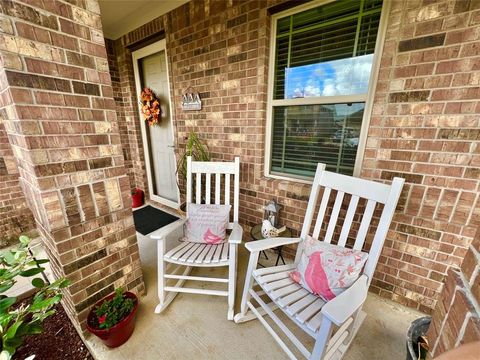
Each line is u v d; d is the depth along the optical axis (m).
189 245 1.55
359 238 1.19
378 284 1.55
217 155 2.21
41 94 0.96
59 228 1.09
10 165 2.12
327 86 1.60
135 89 3.00
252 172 2.01
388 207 1.07
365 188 1.18
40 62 0.94
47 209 1.04
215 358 1.17
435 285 1.35
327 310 0.81
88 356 1.18
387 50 1.24
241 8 1.71
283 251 2.00
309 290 1.13
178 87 2.33
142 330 1.31
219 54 1.92
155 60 2.68
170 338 1.26
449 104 1.13
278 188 1.88
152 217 2.91
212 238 1.59
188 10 2.00
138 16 2.40
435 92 1.15
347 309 0.82
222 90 1.99
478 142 1.09
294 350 1.21
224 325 1.35
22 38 0.88
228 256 1.39
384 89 1.29
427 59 1.14
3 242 2.16
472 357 0.28
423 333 0.94
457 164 1.16
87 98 1.11
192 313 1.43
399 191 1.05
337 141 1.65
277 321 1.11
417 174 1.27
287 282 1.21
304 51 1.64
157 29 2.32
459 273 0.63
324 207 1.35
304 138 1.80
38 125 0.97
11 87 0.88
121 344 1.22
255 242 1.28
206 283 1.71
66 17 0.99
